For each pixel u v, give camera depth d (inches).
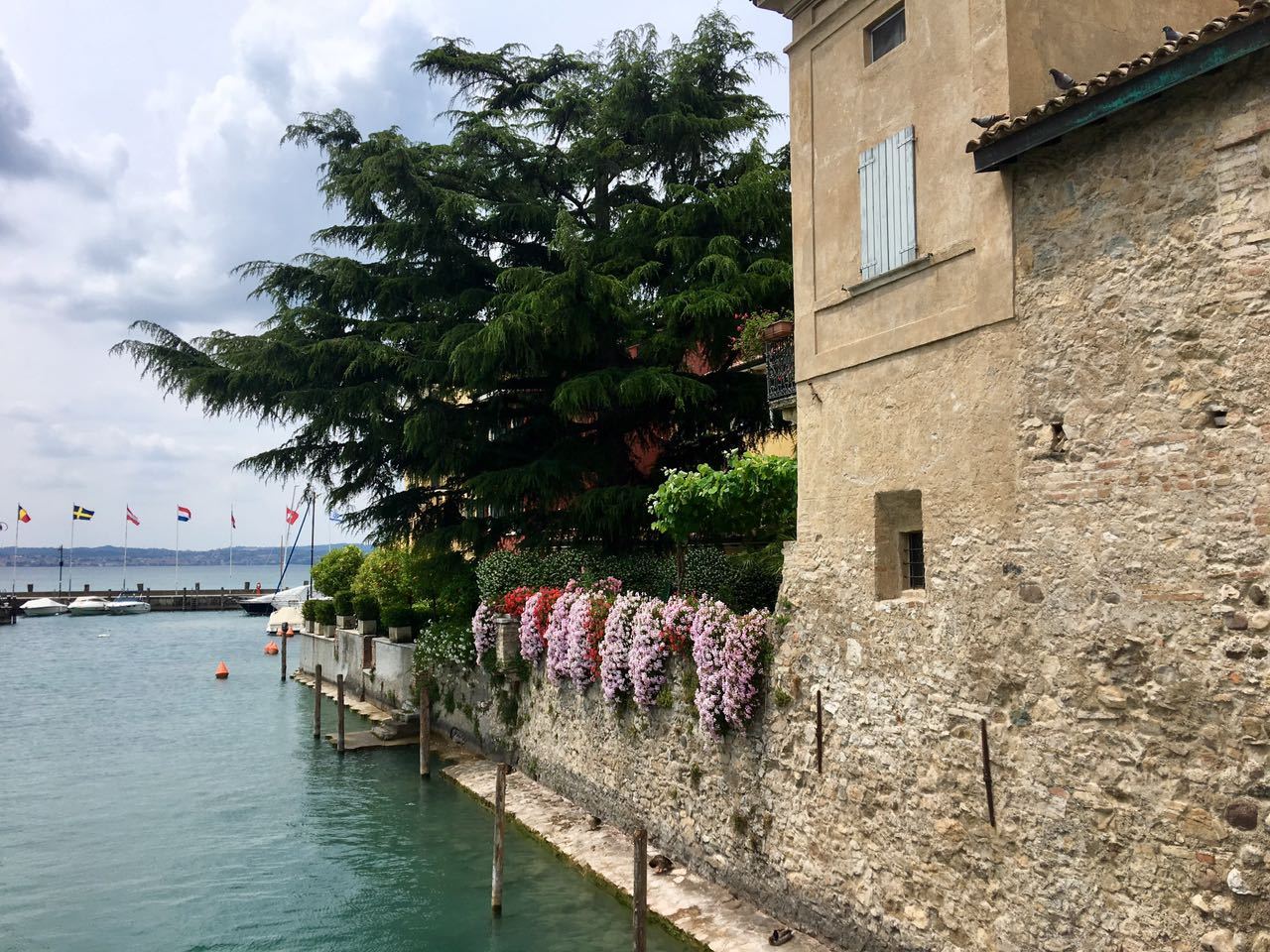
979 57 318.7
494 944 434.9
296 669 1635.1
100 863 575.8
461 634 804.0
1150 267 260.8
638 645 502.6
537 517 818.8
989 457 306.2
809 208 402.6
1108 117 269.3
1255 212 237.6
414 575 939.3
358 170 856.3
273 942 453.1
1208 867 241.0
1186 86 251.0
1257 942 230.2
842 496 374.0
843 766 366.0
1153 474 258.4
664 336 743.1
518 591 718.5
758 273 713.0
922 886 326.6
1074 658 276.8
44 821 668.7
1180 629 250.4
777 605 411.8
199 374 808.3
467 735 820.0
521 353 755.4
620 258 797.2
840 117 386.9
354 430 825.5
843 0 386.9
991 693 301.9
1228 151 243.6
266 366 796.0
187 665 1722.4
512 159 864.9
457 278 863.1
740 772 432.5
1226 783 238.7
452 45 878.4
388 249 852.6
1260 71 236.2
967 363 316.2
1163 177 258.1
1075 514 278.4
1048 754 282.8
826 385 386.9
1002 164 296.7
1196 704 246.2
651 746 511.2
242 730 1023.0
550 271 860.6
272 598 3238.2
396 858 568.1
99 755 897.5
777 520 510.3
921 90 343.9
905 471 341.4
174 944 454.6
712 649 437.1
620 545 770.2
